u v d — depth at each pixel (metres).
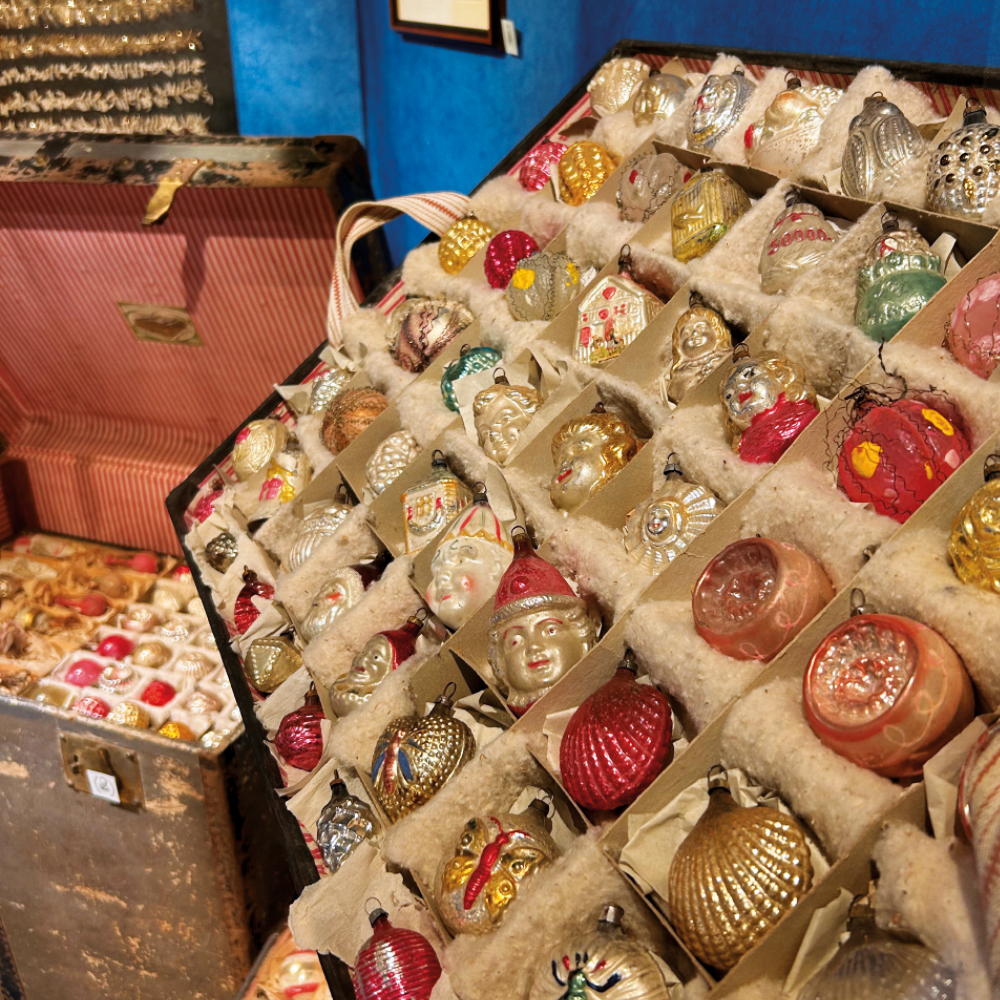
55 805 2.20
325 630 1.42
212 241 2.76
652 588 1.03
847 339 1.08
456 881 0.97
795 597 0.90
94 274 3.00
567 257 1.61
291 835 1.31
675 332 1.28
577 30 2.24
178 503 2.17
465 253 1.80
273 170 2.57
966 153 1.06
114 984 2.39
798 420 1.07
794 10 1.69
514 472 1.34
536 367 1.47
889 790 0.77
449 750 1.11
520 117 2.50
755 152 1.40
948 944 0.65
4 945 2.49
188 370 3.20
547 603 1.07
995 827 0.64
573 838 1.03
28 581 3.30
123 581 3.24
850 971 0.68
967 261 1.08
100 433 3.58
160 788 2.05
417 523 1.40
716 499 1.11
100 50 2.98
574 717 0.98
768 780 0.85
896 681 0.77
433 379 1.66
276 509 1.80
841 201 1.22
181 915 2.20
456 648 1.17
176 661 2.81
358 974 1.03
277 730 1.46
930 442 0.90
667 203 1.48
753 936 0.76
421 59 2.83
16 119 3.19
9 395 3.60
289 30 2.99
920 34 1.46
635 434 1.36
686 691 0.95
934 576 0.83
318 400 1.93
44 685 2.77
